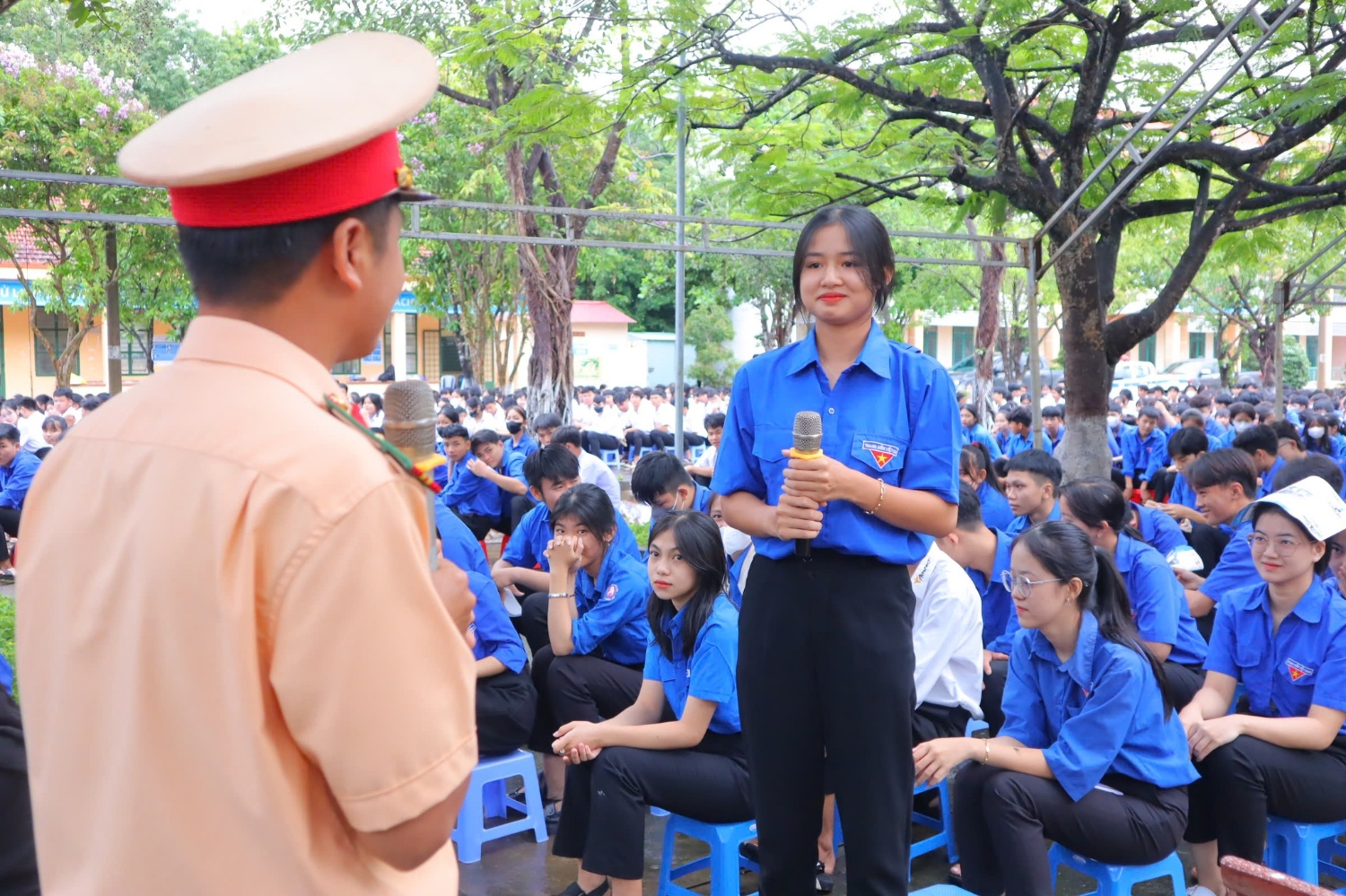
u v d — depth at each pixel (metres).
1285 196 7.74
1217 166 8.23
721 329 31.41
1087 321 7.98
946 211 9.82
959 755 3.23
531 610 5.19
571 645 4.47
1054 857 3.36
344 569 1.12
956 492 2.30
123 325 21.72
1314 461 4.82
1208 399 15.05
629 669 4.48
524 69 8.45
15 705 2.30
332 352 1.30
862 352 2.33
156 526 1.16
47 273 20.95
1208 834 3.59
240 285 1.24
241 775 1.13
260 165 1.15
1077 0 7.00
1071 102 8.38
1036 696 3.46
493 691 4.25
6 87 14.38
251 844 1.15
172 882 1.16
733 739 3.64
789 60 7.30
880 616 2.29
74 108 14.57
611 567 4.56
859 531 2.27
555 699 4.45
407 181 1.31
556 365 13.33
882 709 2.29
